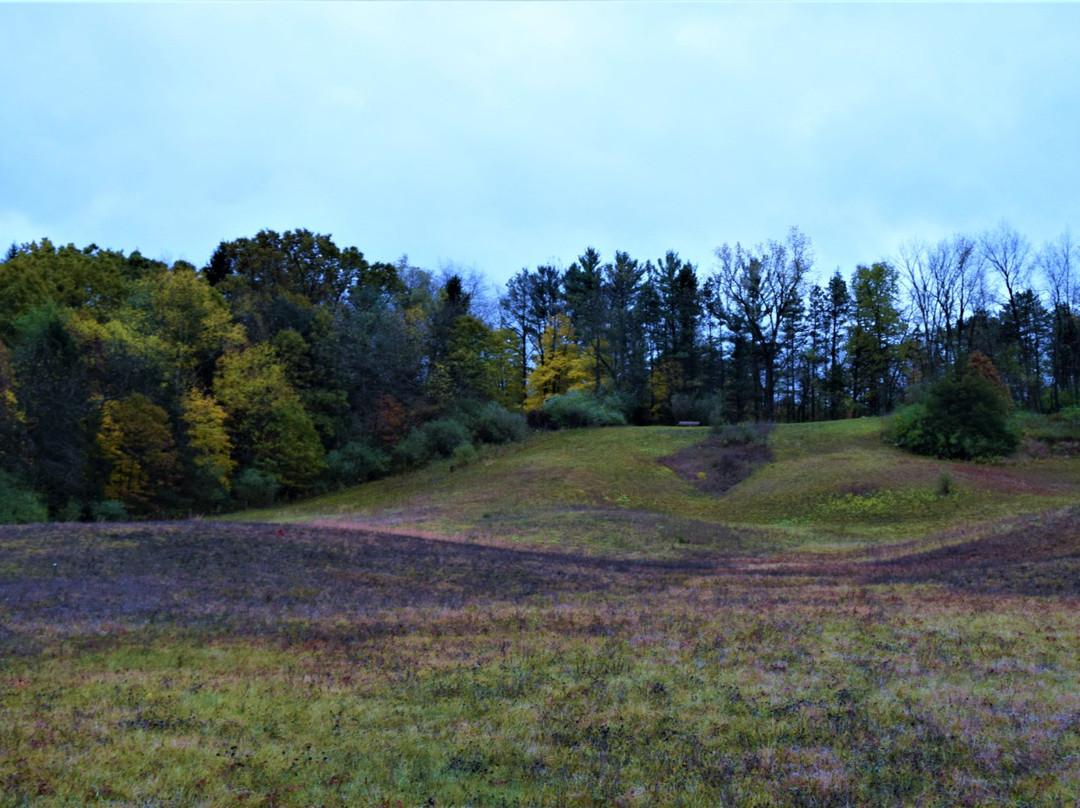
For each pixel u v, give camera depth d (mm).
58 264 59281
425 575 23219
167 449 47844
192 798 7867
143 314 55844
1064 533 26125
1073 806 7625
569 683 12320
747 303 81062
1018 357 75250
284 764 8883
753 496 46312
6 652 13523
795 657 13570
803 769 8734
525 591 21625
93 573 20391
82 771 8422
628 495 48062
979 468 47281
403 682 12352
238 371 54906
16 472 40656
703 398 80375
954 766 8703
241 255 74938
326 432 59750
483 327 71000
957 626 15359
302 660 13750
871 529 37844
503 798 8008
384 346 66375
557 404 70062
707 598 20078
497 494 47062
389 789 8250
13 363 43469
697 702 11273
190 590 19531
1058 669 12344
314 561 23891
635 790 8156
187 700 11188
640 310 89250
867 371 81000
